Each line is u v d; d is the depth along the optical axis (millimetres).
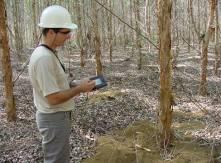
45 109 3381
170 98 5375
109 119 7035
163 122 5438
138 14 13578
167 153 5344
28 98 9102
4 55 6801
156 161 5133
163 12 4992
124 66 15711
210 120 7047
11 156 5270
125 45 24031
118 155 5273
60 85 3404
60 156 3504
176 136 5957
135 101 8383
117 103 8164
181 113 7602
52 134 3424
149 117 7191
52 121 3398
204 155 5273
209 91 9867
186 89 9977
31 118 7273
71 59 18391
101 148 5527
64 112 3447
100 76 3754
